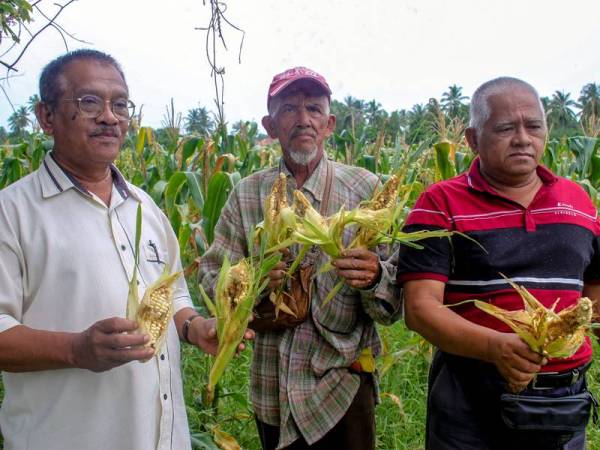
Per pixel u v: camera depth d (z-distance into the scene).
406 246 2.46
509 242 2.33
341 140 6.30
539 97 2.37
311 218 2.33
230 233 2.99
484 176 2.45
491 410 2.37
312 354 2.72
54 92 2.02
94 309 2.01
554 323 1.95
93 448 2.01
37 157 5.61
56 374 2.00
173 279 1.94
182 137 7.12
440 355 2.62
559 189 2.43
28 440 1.98
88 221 2.09
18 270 1.97
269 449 2.92
